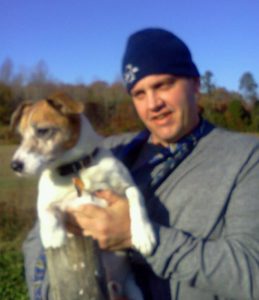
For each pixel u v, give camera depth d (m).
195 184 0.84
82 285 0.75
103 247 0.83
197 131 0.89
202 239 0.78
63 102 1.08
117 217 0.84
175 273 0.77
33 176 1.03
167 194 0.86
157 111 0.89
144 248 0.79
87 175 0.97
